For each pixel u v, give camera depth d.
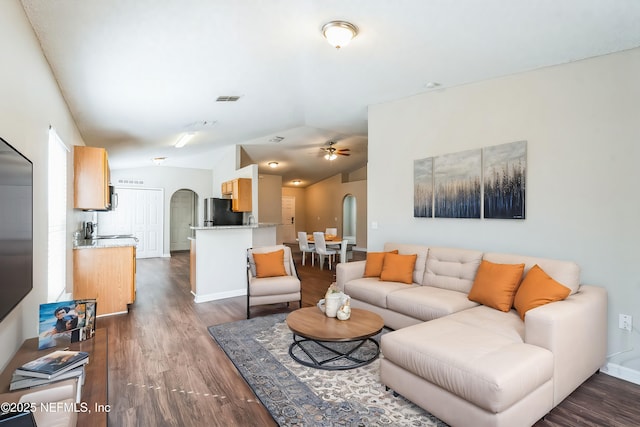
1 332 1.61
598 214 2.71
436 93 3.95
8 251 1.42
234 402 2.23
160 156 7.96
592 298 2.40
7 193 1.41
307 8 2.23
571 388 2.16
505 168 3.29
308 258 9.13
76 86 3.11
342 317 2.82
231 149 8.19
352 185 11.48
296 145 8.24
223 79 3.44
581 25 2.35
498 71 3.24
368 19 2.40
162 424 1.99
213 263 4.83
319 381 2.47
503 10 2.25
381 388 2.38
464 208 3.65
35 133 2.19
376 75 3.51
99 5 1.98
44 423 1.24
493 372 1.69
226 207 7.86
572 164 2.85
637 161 2.51
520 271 2.76
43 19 2.05
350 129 6.61
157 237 9.48
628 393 2.30
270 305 4.53
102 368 1.81
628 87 2.55
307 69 3.34
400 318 3.25
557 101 2.94
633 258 2.53
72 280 3.79
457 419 1.83
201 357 2.90
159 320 3.89
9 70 1.69
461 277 3.33
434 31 2.56
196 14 2.20
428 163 4.02
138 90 3.45
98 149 3.97
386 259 3.87
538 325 2.04
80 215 4.81
